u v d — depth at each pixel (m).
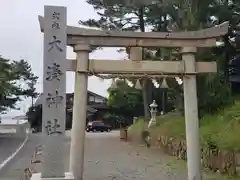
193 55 11.89
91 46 11.47
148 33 11.55
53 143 9.20
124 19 33.69
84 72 11.33
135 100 50.47
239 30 25.91
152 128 29.16
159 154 22.97
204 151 16.69
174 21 24.27
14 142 29.41
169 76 11.77
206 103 22.62
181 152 20.36
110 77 11.60
